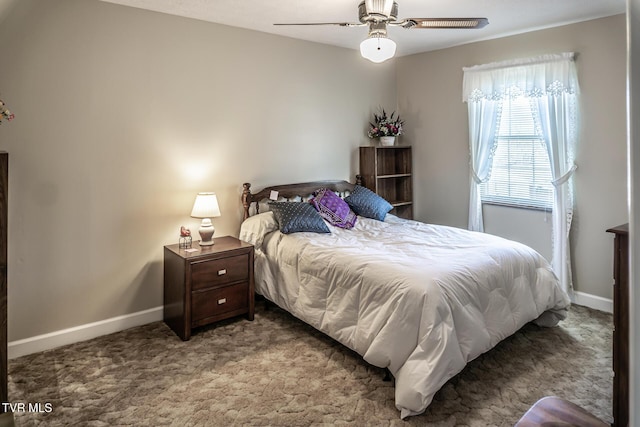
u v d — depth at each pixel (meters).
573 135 3.82
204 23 3.72
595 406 2.37
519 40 4.16
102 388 2.60
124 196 3.42
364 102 5.07
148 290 3.62
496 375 2.71
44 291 3.11
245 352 3.06
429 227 4.01
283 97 4.33
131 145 3.42
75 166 3.17
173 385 2.63
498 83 4.30
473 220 4.65
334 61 4.73
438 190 5.07
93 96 3.21
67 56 3.07
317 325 3.11
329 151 4.78
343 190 4.79
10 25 2.84
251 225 3.87
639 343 0.45
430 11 3.45
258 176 4.21
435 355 2.32
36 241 3.05
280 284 3.55
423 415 2.31
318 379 2.69
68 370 2.82
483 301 2.71
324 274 3.10
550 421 1.26
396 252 3.11
